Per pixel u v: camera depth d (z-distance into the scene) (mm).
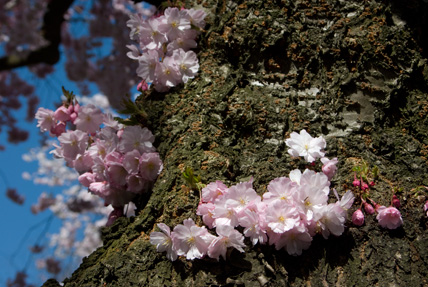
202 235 898
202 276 898
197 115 991
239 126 978
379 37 1007
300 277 897
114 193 1006
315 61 1004
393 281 893
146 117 1005
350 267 902
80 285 914
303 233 899
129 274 911
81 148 1041
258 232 898
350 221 924
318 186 914
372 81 994
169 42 1062
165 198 941
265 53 1013
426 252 908
